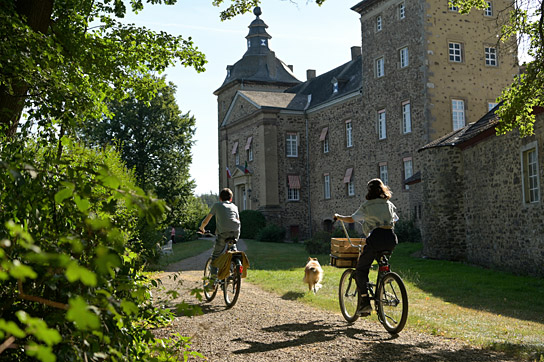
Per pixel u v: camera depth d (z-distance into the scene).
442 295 10.43
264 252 25.88
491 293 10.73
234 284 8.41
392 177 33.25
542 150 13.39
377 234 6.39
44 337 1.21
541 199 13.55
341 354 5.25
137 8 9.52
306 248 25.47
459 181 19.73
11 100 6.37
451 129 30.62
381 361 4.97
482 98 31.56
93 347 2.12
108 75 8.94
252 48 55.94
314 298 9.24
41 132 5.49
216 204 8.88
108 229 1.97
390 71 33.44
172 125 41.59
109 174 1.75
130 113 39.66
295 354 5.26
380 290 6.45
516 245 15.12
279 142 42.69
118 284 2.51
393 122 33.16
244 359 5.06
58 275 2.12
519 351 5.25
